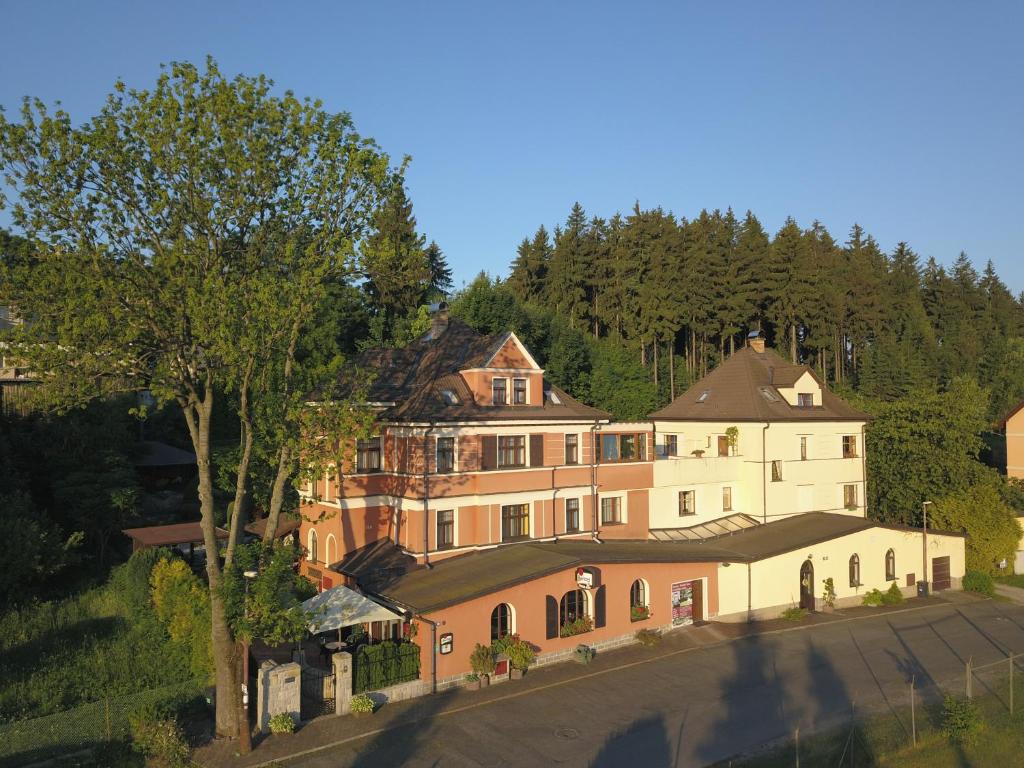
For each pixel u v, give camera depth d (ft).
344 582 102.58
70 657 87.30
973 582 135.03
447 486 103.35
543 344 222.07
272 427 77.05
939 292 345.92
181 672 85.66
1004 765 64.23
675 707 77.10
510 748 67.00
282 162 74.95
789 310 254.88
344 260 73.05
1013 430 189.57
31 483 122.42
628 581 99.71
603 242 284.20
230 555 73.77
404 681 79.71
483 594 84.94
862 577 126.11
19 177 66.39
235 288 69.00
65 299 67.31
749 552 114.93
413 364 123.75
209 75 71.67
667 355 273.95
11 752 64.08
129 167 69.51
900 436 156.56
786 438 144.56
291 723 69.56
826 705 77.97
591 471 118.11
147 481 155.02
